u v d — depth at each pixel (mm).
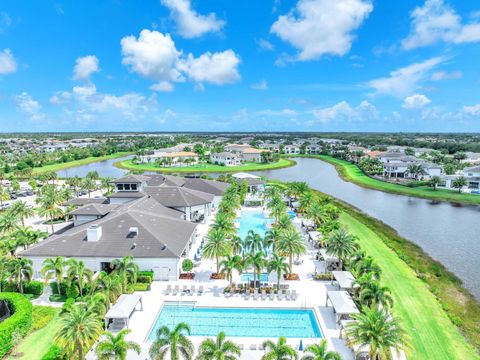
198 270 48562
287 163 197125
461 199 100750
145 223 51094
